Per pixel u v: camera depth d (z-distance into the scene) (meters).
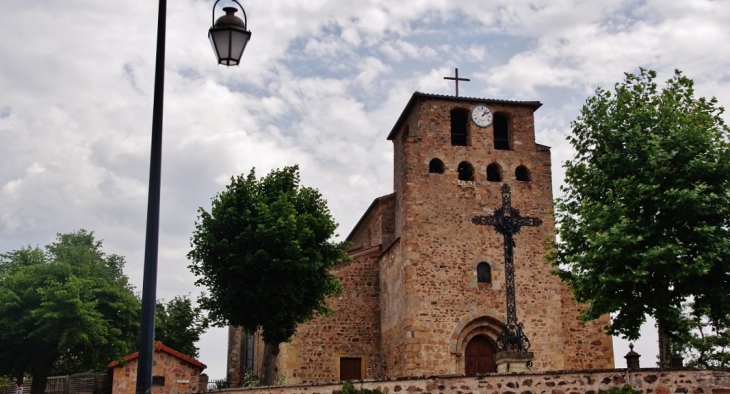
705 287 21.22
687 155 21.16
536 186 32.53
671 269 20.41
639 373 17.62
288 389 18.12
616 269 21.38
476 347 30.66
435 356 29.72
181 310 45.56
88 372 35.19
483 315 30.50
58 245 34.81
